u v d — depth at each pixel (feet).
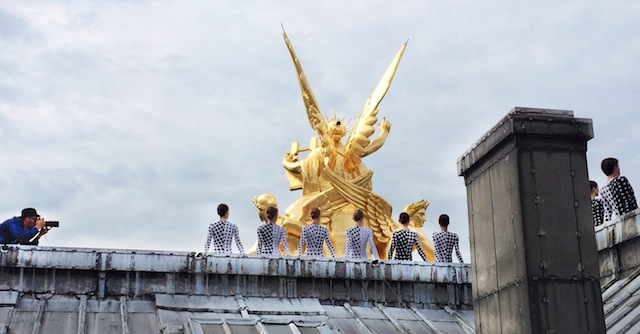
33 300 62.34
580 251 45.29
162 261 65.62
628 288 55.62
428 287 71.00
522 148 46.52
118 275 64.95
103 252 64.75
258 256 67.67
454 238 75.25
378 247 98.89
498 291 47.32
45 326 59.26
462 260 75.10
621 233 59.31
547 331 43.83
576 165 46.70
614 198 62.08
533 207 45.62
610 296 56.03
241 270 66.80
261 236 71.36
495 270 47.88
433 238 75.41
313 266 68.59
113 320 61.41
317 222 73.15
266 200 100.12
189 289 65.72
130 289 64.85
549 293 44.39
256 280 67.31
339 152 103.55
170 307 63.16
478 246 50.31
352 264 69.56
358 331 64.59
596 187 70.33
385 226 98.99
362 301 69.15
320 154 103.14
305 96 104.73
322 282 68.74
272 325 61.72
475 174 51.37
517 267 45.44
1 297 61.11
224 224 69.92
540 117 46.85
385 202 99.86
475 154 50.93
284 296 67.51
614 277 60.39
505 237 46.96
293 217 98.48
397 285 70.44
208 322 60.54
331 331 61.98
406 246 74.74
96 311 62.34
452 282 71.26
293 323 62.08
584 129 47.09
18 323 59.21
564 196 46.06
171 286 65.51
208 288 66.18
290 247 96.17
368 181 102.83
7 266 62.69
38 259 63.41
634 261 58.54
